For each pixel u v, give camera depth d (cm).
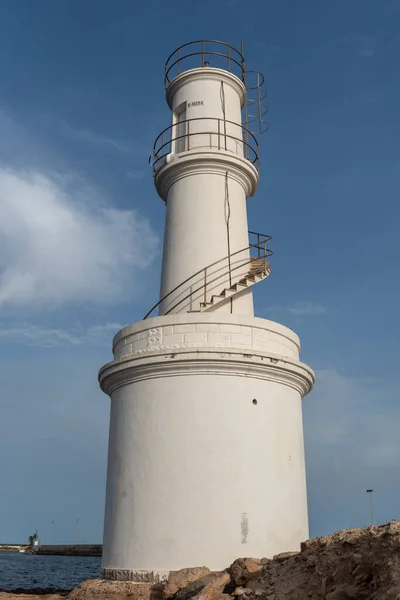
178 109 2303
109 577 1652
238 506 1606
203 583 1392
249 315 1952
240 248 2098
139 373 1744
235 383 1702
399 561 954
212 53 2394
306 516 1798
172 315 1780
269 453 1694
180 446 1645
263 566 1353
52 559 9306
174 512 1598
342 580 1095
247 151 2280
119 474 1717
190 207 2098
